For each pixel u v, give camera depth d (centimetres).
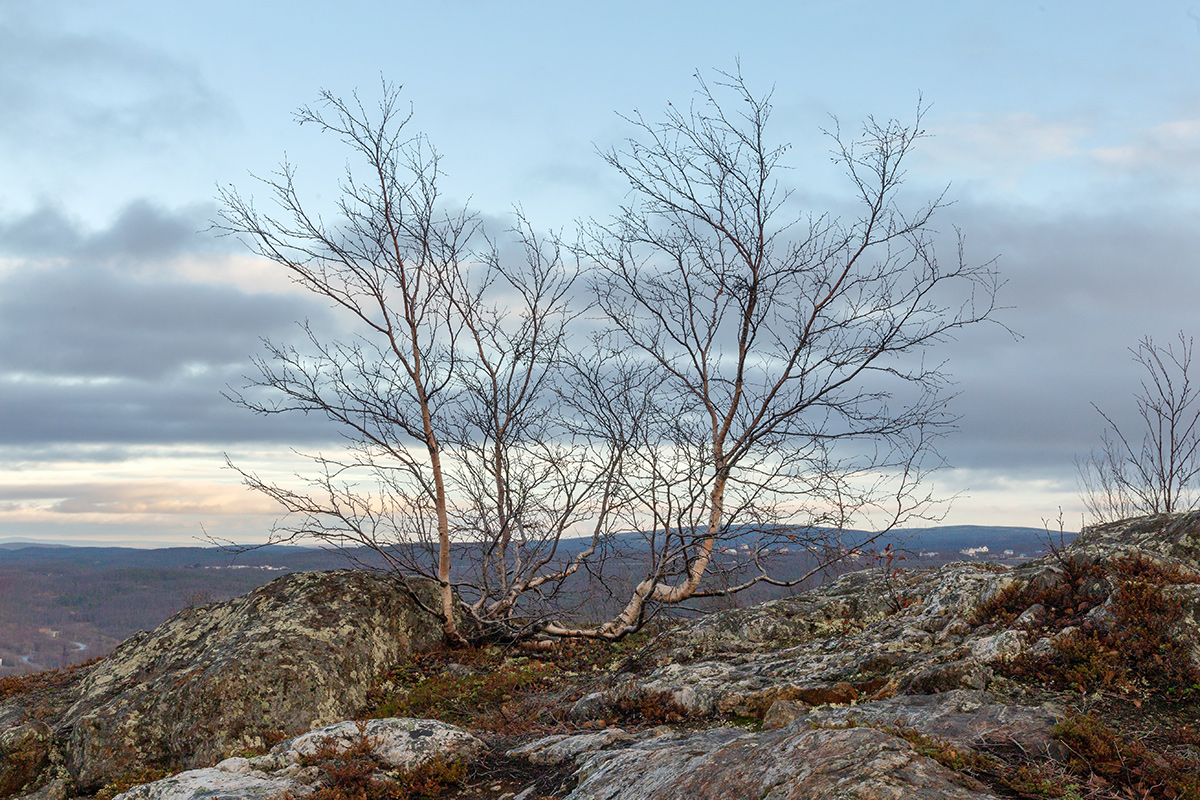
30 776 909
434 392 1180
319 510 1096
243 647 997
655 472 1091
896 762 370
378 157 1166
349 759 621
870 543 1070
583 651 1275
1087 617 640
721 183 1240
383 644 1129
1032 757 430
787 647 994
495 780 611
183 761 901
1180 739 479
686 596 1302
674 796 422
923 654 710
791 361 1183
